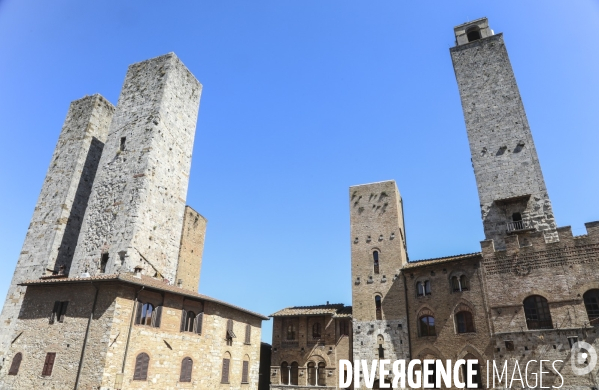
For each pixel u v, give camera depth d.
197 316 38.31
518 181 44.72
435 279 43.78
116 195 44.31
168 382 33.62
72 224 49.19
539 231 39.22
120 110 50.12
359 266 50.59
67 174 50.94
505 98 49.31
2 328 43.59
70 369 29.89
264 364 60.62
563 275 35.81
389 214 51.91
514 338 36.06
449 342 40.25
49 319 32.69
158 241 44.34
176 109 50.62
